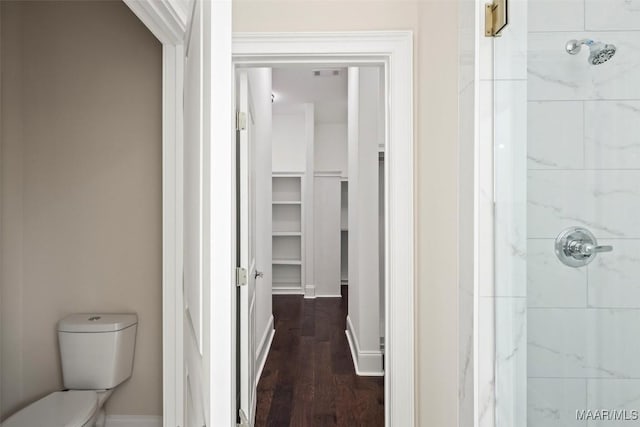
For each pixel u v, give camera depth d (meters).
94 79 2.11
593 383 0.74
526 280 0.89
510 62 0.93
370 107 3.00
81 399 1.85
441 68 1.27
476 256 0.99
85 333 1.98
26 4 2.10
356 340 3.24
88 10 2.10
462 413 1.08
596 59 0.73
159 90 2.10
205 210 0.68
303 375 2.98
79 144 2.11
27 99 2.11
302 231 6.18
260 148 3.07
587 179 0.75
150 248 2.12
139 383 2.11
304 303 5.54
